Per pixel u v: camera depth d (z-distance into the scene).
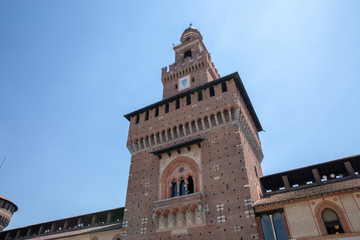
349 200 27.89
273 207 30.88
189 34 67.69
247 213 30.92
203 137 40.12
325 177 35.69
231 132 38.41
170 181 38.78
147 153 44.22
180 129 43.16
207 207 33.59
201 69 53.38
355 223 26.55
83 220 52.16
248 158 38.84
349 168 33.16
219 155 37.12
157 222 35.00
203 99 43.66
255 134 48.22
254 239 28.89
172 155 40.88
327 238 26.56
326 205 28.72
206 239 31.25
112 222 46.44
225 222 31.48
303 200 29.81
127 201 40.06
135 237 35.84
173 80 55.53
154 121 46.88
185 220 33.75
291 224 28.95
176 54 62.53
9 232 57.88
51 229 53.31
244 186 33.00
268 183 40.38
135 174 42.59
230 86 42.47
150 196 38.66
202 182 35.94
